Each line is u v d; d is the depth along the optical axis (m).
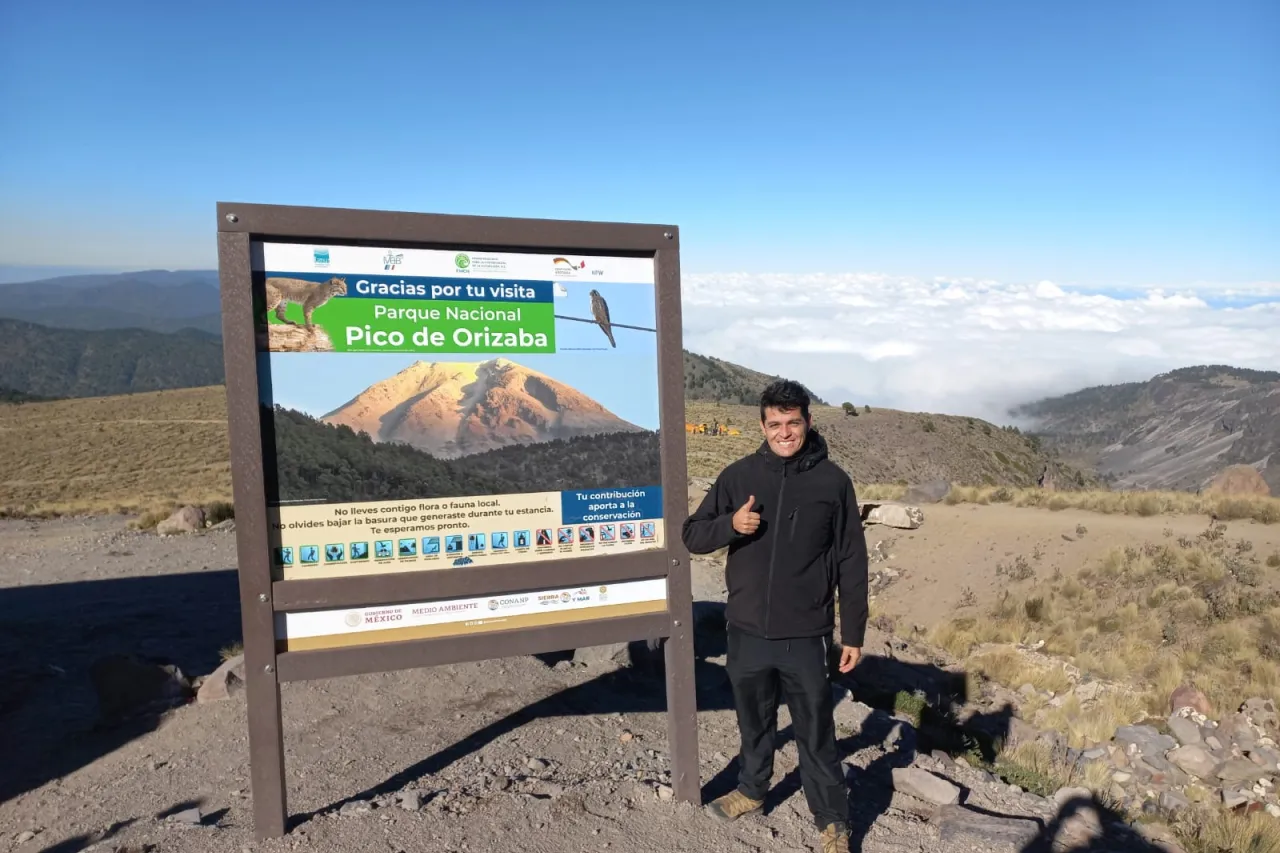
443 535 3.83
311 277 3.60
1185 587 12.16
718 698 6.54
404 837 3.72
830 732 3.65
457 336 3.83
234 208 3.44
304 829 3.80
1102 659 10.81
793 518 3.53
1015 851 4.02
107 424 82.69
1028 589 13.65
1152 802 6.45
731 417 118.31
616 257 4.08
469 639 3.85
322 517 3.66
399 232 3.65
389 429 3.73
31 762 5.53
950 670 10.32
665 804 4.18
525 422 3.96
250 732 3.63
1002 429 147.50
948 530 16.34
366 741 5.20
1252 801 6.64
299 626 3.67
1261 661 9.91
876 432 129.88
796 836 3.95
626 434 4.12
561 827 3.88
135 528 17.56
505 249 3.88
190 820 4.08
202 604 10.47
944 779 4.75
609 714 5.82
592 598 4.08
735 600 3.67
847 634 3.57
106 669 6.18
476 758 4.89
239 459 3.51
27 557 14.32
